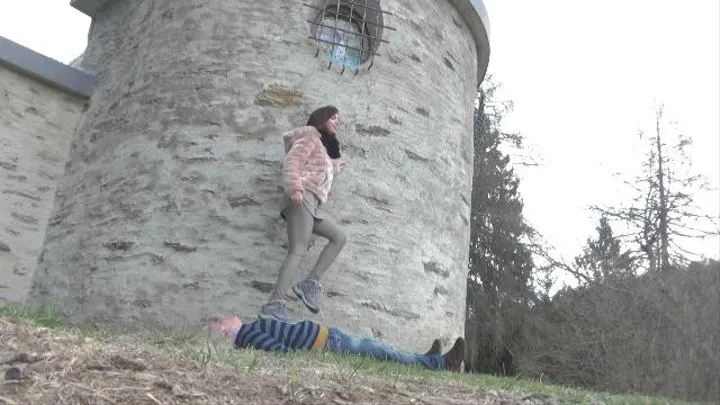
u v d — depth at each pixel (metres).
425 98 7.12
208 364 3.01
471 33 8.30
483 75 9.17
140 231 6.18
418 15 7.30
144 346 3.45
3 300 6.80
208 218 6.05
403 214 6.55
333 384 2.99
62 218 7.05
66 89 7.57
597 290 10.77
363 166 6.45
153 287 5.94
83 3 8.16
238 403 2.49
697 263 8.27
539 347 13.77
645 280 9.66
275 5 6.75
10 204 7.06
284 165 5.29
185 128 6.38
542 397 3.44
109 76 7.50
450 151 7.29
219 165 6.21
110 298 6.08
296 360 3.67
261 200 6.12
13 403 2.11
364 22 6.91
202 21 6.78
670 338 7.74
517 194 18.27
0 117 7.15
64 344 2.93
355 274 6.11
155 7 7.30
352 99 6.62
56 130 7.50
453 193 7.23
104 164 6.85
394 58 6.95
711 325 7.16
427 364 4.73
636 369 8.19
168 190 6.21
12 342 2.79
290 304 5.83
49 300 6.64
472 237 16.69
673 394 7.00
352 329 5.95
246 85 6.45
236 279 5.88
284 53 6.58
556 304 14.29
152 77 6.80
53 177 7.38
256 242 6.01
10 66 7.26
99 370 2.55
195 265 5.93
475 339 15.41
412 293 6.40
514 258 16.48
